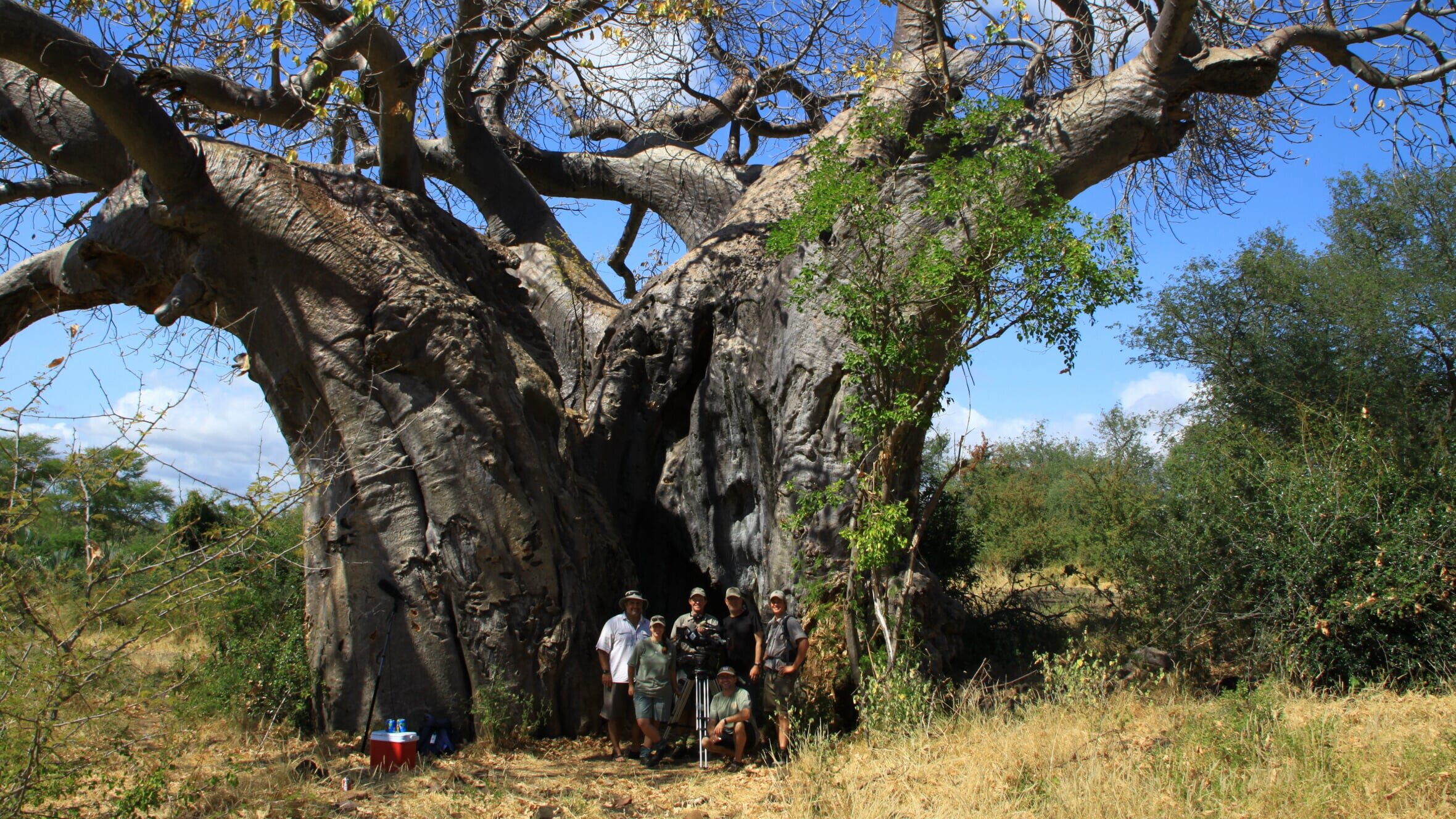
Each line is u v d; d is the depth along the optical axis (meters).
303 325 8.62
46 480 4.77
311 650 8.70
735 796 6.65
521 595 8.52
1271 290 14.61
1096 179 9.53
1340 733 6.22
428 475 8.46
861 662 7.90
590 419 10.46
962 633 10.84
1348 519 8.59
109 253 9.21
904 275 8.02
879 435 8.15
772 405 9.13
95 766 5.20
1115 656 10.14
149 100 8.02
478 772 7.26
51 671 4.61
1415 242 14.45
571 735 8.59
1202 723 6.43
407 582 8.41
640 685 7.71
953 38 10.26
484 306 9.13
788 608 8.56
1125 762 5.84
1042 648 11.09
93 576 4.81
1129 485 13.04
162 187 8.46
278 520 10.23
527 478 8.79
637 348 10.52
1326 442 9.36
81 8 8.38
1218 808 5.06
